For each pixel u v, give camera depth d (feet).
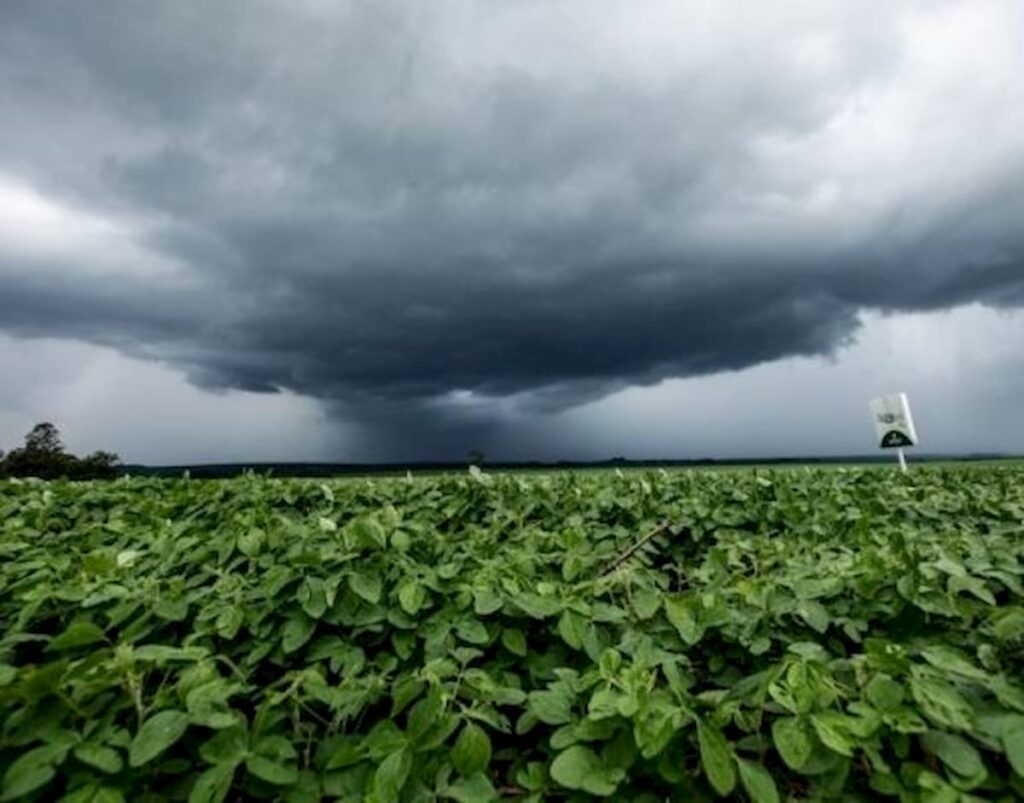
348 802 6.72
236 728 7.11
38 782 6.07
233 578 11.46
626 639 9.15
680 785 6.91
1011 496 21.03
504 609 9.82
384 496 22.58
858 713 6.76
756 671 9.62
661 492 21.68
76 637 7.77
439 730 7.11
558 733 7.23
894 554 11.44
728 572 13.73
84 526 18.44
